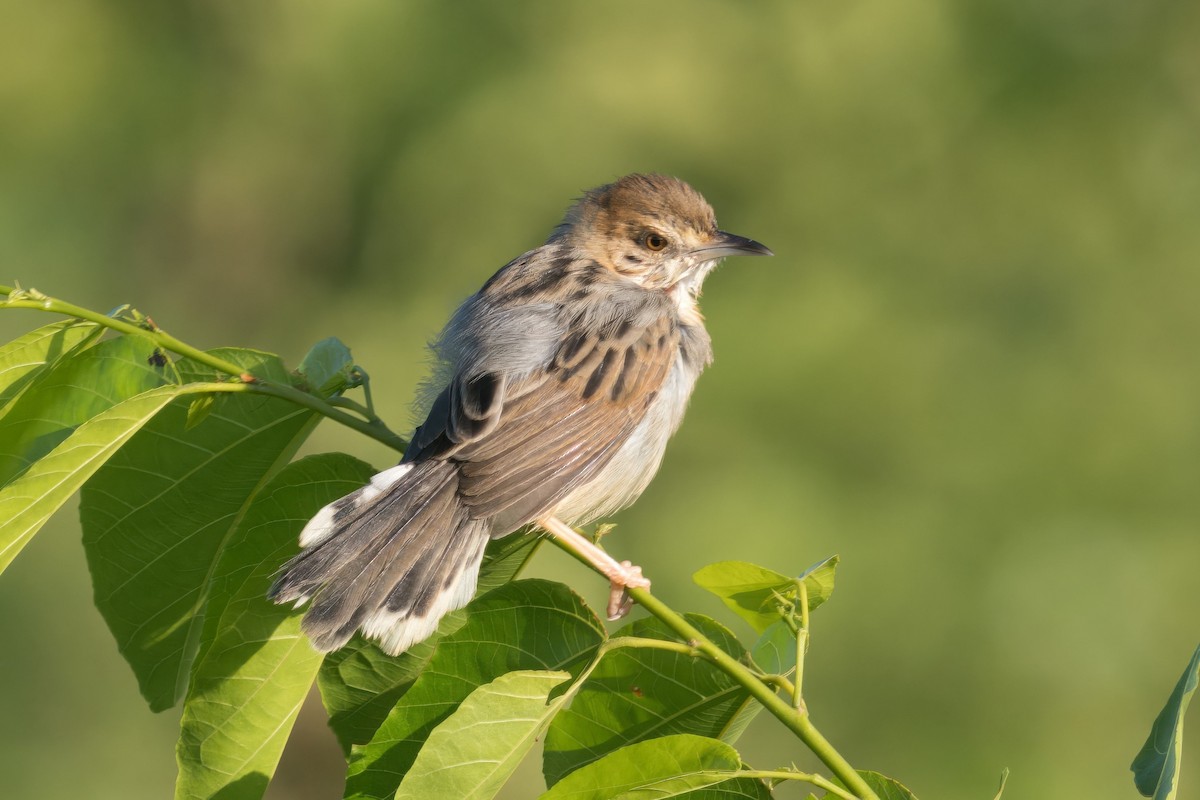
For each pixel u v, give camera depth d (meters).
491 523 5.42
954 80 17.38
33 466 4.18
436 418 5.68
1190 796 13.34
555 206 17.38
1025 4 17.31
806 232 16.98
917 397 15.46
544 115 17.28
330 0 17.95
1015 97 17.16
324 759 16.52
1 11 17.41
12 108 17.55
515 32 17.72
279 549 5.04
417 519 5.19
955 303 16.34
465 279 17.44
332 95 18.08
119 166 18.02
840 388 15.55
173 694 5.26
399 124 17.84
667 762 4.06
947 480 15.06
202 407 4.84
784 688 4.38
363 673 5.08
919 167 17.19
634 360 6.19
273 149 18.20
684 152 17.30
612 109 17.17
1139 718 14.12
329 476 5.12
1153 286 16.44
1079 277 16.38
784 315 16.08
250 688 4.71
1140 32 17.08
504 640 4.59
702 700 4.62
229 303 18.45
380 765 4.50
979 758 13.81
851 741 13.83
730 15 17.56
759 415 15.51
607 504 6.46
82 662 14.85
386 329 17.58
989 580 14.65
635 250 7.17
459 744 4.12
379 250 17.97
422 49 17.86
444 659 4.57
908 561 14.61
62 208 17.67
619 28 17.53
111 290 17.89
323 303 18.20
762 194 17.25
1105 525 14.78
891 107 17.39
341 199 18.17
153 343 4.88
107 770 14.53
